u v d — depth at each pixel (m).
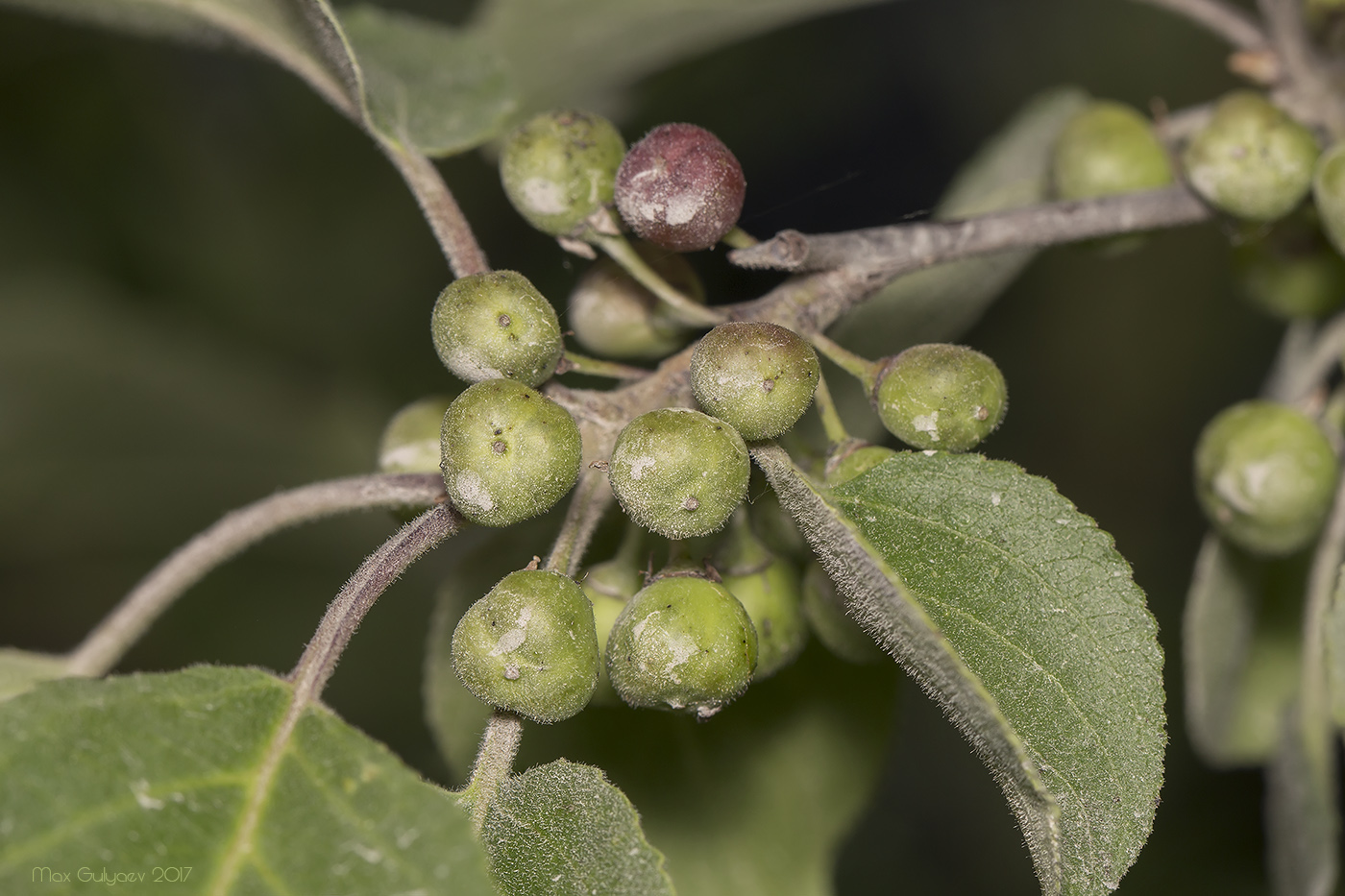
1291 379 0.26
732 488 0.21
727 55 0.32
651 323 0.23
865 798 0.24
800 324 0.22
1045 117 0.26
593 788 0.21
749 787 0.24
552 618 0.21
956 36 0.35
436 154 0.23
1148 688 0.21
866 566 0.20
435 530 0.21
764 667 0.22
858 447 0.22
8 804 0.20
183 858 0.20
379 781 0.20
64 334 0.36
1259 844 0.35
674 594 0.21
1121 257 0.35
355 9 0.24
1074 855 0.21
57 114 0.36
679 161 0.22
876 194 0.34
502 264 0.35
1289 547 0.24
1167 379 0.36
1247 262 0.25
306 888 0.20
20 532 0.36
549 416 0.21
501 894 0.21
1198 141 0.23
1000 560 0.21
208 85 0.36
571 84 0.27
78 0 0.24
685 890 0.24
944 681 0.20
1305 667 0.25
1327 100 0.24
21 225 0.36
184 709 0.21
